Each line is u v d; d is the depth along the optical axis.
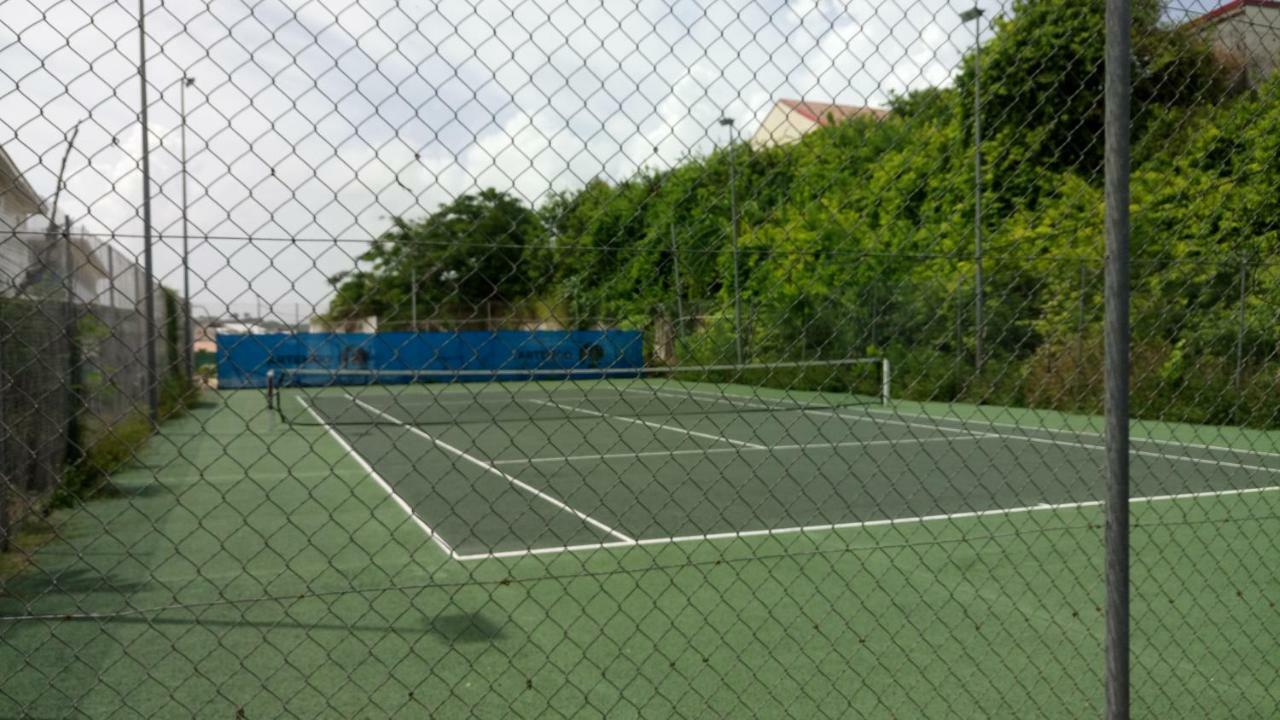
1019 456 10.42
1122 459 2.60
